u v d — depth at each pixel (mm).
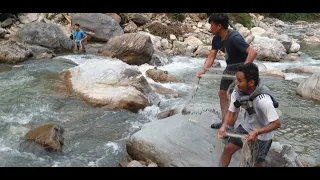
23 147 5180
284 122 6902
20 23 14891
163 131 4898
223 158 4215
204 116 5480
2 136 5523
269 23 25031
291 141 6066
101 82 7590
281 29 23547
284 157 4625
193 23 17938
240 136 4055
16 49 10422
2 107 6730
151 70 9750
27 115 6430
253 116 3971
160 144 4660
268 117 3779
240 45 4641
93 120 6406
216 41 4938
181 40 15727
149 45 11234
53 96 7406
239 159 4148
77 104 7043
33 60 10609
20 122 6113
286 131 6480
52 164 4828
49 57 11008
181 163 4422
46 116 6434
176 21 17594
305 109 7684
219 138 4207
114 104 6961
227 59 4895
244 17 20359
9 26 14391
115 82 7535
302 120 7035
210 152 4531
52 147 5141
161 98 8000
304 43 18484
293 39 19281
